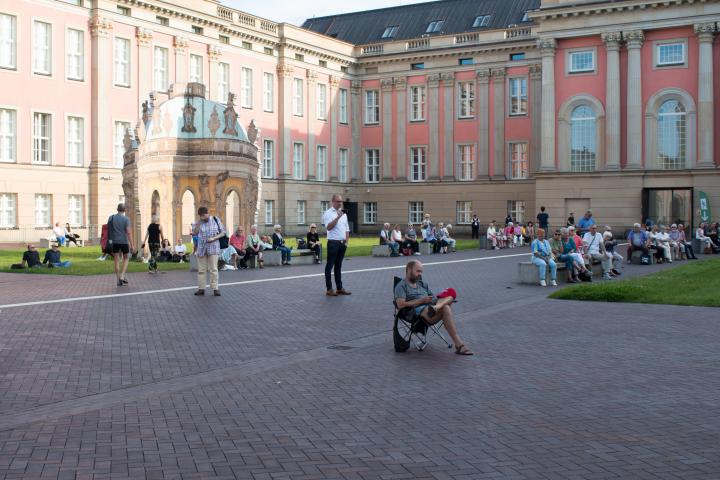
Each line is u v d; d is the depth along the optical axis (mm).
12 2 49969
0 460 7492
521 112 71625
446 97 75062
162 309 18375
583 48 61406
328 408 9562
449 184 75000
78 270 28953
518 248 51062
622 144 60469
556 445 8070
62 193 53125
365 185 79938
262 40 69438
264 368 11922
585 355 12992
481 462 7535
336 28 86375
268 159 71188
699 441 8203
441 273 29531
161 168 35594
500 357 12844
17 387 10562
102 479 7000
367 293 22094
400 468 7359
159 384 10805
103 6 54969
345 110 79875
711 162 57094
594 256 28375
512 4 76312
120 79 57062
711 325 16188
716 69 57500
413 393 10344
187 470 7262
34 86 51406
